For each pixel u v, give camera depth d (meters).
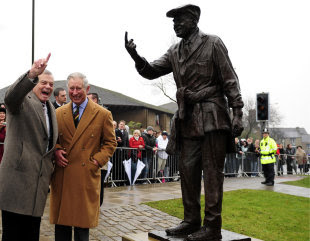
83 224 3.61
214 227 3.59
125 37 3.78
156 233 3.93
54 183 3.76
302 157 22.08
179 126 3.88
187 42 3.79
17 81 3.24
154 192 9.72
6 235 3.43
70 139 3.78
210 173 3.64
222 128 3.64
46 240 5.03
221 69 3.66
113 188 10.28
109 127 3.89
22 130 3.42
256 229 6.28
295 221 7.06
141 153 11.57
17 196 3.31
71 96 3.79
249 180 14.83
